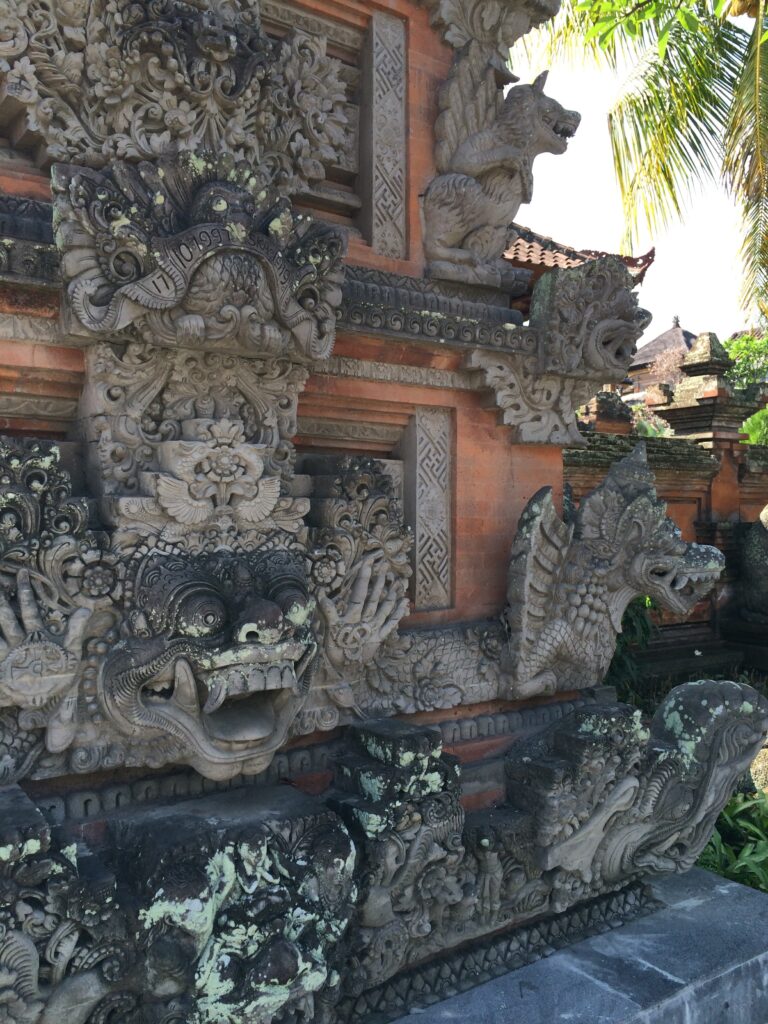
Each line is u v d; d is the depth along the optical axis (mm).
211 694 2498
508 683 3809
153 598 2527
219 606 2531
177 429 2785
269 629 2510
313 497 3207
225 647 2494
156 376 2740
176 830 2549
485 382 3736
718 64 8148
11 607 2398
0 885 2064
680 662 8578
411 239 3740
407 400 3619
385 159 3656
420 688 3545
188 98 2775
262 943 2441
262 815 2695
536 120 3863
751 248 7859
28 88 2615
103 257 2453
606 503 3996
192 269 2545
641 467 4105
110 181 2490
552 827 3457
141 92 2723
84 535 2508
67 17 2648
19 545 2387
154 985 2312
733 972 3434
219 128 2861
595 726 3666
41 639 2424
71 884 2156
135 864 2469
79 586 2502
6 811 2223
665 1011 3166
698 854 4074
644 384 23578
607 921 3797
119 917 2252
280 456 2984
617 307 4059
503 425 3938
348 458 3176
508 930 3523
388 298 3518
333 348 3273
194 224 2574
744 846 4840
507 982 3283
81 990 2195
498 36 3926
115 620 2602
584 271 3898
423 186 3779
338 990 2746
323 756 3252
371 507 3199
